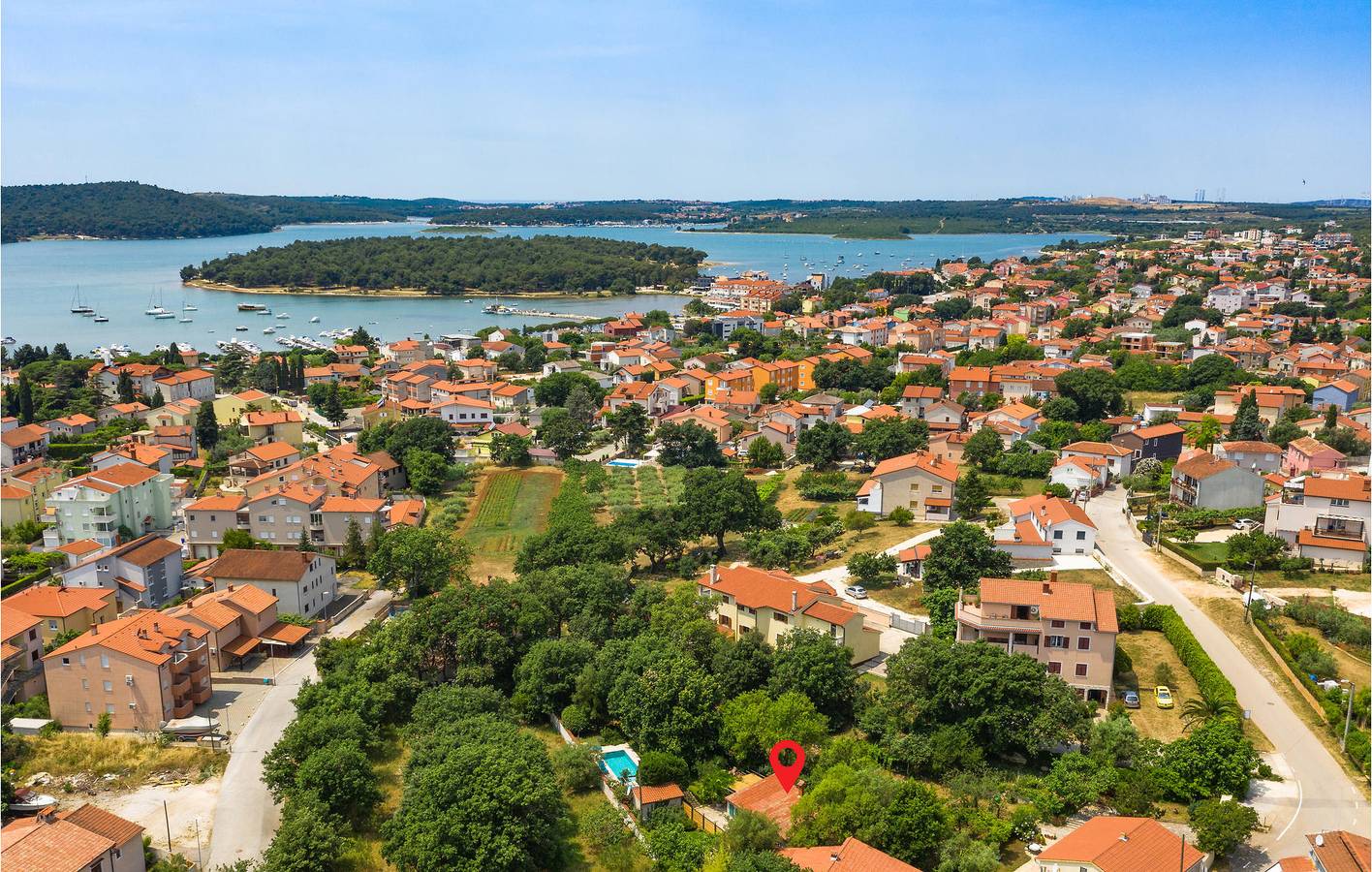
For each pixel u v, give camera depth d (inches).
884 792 3070.9
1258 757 3267.7
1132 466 7032.5
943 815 3068.4
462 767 3201.3
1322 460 6195.9
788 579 4544.8
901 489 6250.0
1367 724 3555.6
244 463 7554.1
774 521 6122.1
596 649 4315.9
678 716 3708.2
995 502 6461.6
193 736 3991.1
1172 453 7214.6
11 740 3890.3
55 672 4042.8
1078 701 3649.1
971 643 3750.0
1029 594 3964.1
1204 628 4443.9
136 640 4079.7
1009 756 3592.5
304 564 5182.1
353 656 4399.6
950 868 2842.0
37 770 3725.4
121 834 3031.5
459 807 3095.5
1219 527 5679.1
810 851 2896.2
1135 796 3193.9
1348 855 2682.1
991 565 4798.2
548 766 3430.1
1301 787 3284.9
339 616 5280.5
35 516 6599.4
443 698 3959.2
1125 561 5285.4
